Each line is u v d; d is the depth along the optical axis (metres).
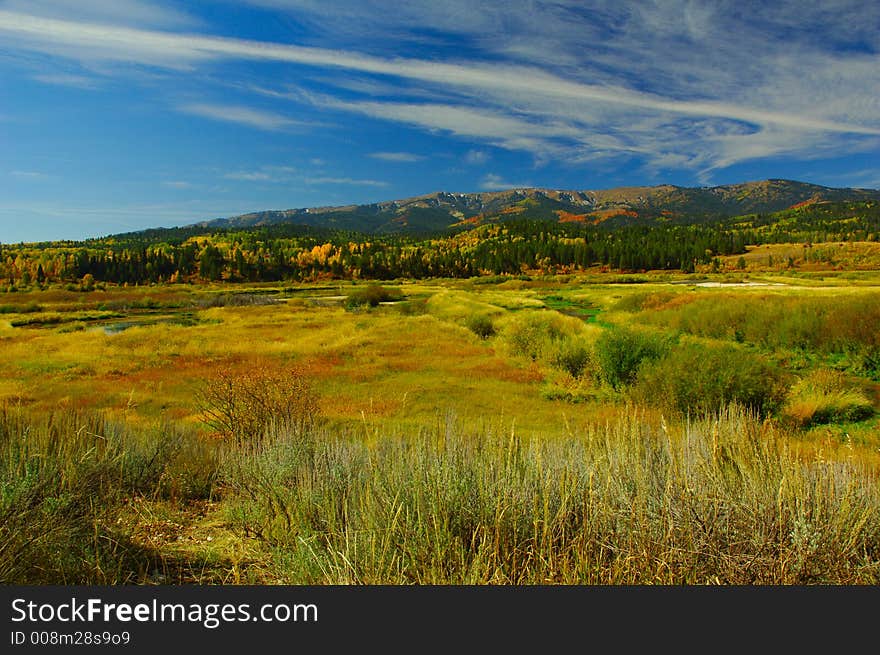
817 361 18.27
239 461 6.14
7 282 118.38
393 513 3.61
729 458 4.14
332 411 12.05
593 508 3.53
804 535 3.16
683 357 12.52
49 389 16.38
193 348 24.98
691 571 3.19
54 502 3.77
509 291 73.50
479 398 14.14
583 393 14.36
